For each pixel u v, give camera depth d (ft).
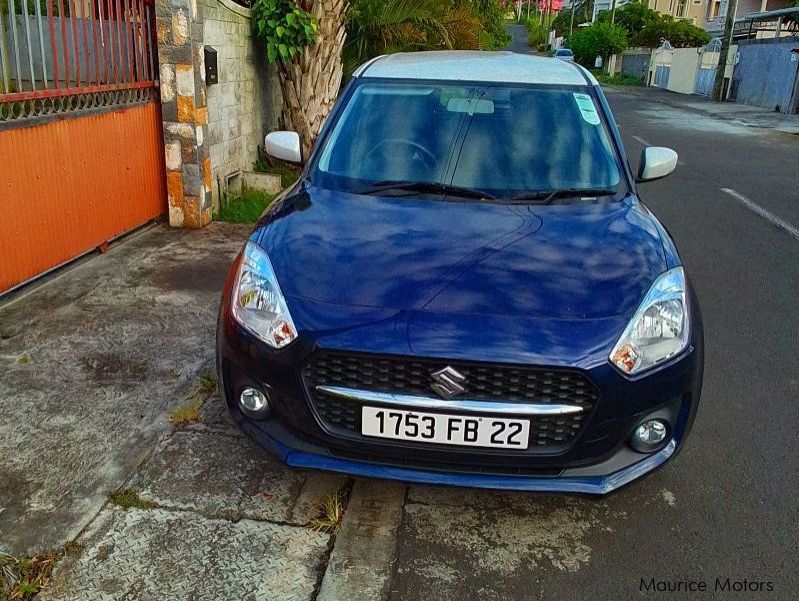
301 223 9.78
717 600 8.14
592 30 174.09
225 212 23.18
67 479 9.66
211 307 15.52
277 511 9.23
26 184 15.55
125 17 18.89
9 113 14.96
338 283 8.51
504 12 109.70
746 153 43.75
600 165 11.53
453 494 9.78
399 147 11.66
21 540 8.54
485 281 8.52
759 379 13.58
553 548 8.87
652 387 8.18
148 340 13.82
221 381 9.12
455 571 8.43
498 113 12.07
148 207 21.03
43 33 16.19
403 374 7.89
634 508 9.66
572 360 7.78
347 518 9.19
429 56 14.24
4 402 11.45
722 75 93.50
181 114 20.72
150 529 8.80
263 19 26.00
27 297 15.67
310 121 28.07
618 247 9.39
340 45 28.45
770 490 10.15
